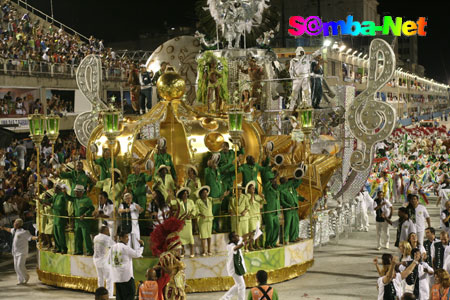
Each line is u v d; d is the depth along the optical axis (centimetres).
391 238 2095
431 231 1348
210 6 2023
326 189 2045
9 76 3031
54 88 3397
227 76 1862
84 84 2000
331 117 2141
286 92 2161
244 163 1597
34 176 2353
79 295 1470
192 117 1659
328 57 4106
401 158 3959
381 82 1930
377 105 1941
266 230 1565
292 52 3956
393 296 1118
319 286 1502
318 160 1930
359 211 2214
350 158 2008
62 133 3588
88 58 2000
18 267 1582
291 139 1844
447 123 10781
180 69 2319
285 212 1614
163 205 1448
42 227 1619
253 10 1994
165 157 1534
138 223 1498
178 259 1057
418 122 8600
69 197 1541
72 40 3981
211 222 1482
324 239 1978
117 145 1617
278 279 1544
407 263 1198
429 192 3177
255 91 2028
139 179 1498
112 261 1263
